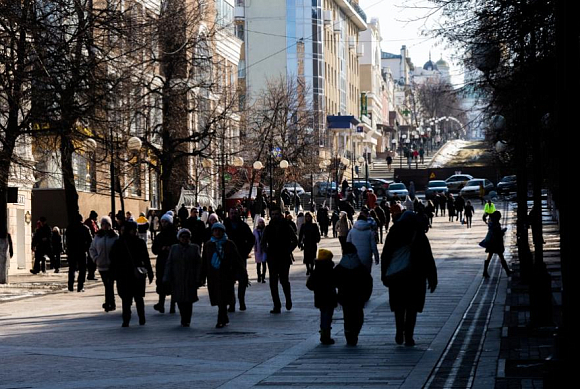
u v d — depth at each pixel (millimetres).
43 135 31844
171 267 21078
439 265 39406
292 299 27375
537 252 19141
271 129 75062
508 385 12586
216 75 51781
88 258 35781
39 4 30234
